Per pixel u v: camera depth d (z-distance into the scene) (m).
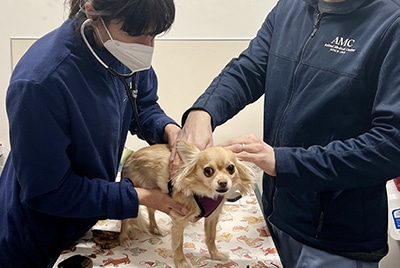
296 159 0.89
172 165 1.03
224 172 0.92
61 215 0.99
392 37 0.88
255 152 0.92
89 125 0.97
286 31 1.11
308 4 1.06
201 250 1.16
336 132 0.97
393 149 0.84
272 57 1.13
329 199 1.01
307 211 1.04
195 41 1.76
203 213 1.02
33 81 0.86
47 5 1.73
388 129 0.85
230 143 0.98
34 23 1.76
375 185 0.98
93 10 0.85
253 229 1.27
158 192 1.05
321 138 0.99
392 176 0.88
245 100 1.22
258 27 1.75
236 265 1.11
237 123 1.83
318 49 1.00
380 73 0.89
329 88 0.96
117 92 1.06
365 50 0.91
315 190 0.92
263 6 1.72
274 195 1.14
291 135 1.03
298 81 1.03
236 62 1.24
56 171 0.91
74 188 0.96
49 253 1.10
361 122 0.96
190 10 1.72
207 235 1.12
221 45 1.77
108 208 0.98
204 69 1.80
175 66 1.79
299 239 1.08
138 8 0.81
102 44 0.94
